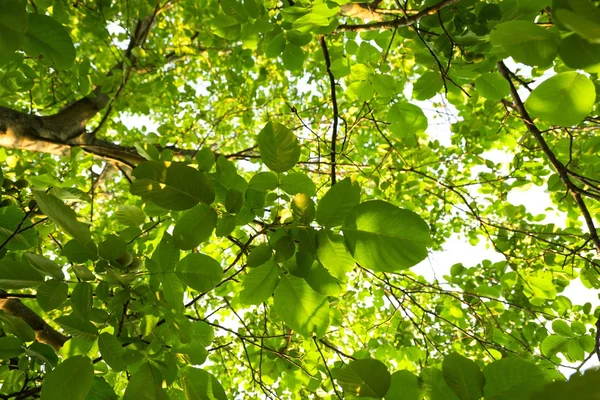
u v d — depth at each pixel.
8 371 0.83
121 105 1.92
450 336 1.76
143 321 0.74
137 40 2.35
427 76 0.96
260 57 2.24
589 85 0.58
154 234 1.28
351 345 1.98
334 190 0.55
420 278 1.98
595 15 0.31
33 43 0.65
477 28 0.78
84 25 1.82
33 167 1.43
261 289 0.64
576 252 1.32
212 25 0.94
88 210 2.46
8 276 0.62
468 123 1.88
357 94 1.03
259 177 0.66
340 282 0.63
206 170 0.80
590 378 0.24
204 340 0.92
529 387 0.48
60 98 2.00
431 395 0.51
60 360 0.96
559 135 1.55
